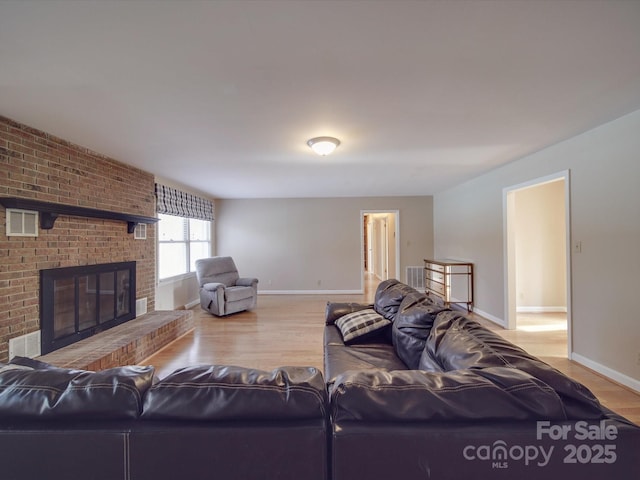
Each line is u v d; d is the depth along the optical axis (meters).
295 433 0.80
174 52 1.47
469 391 0.84
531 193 4.93
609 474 0.77
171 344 3.47
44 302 2.48
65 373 0.93
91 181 3.05
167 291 4.71
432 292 6.11
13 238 2.26
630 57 1.55
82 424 0.82
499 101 2.05
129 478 0.80
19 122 2.31
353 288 6.62
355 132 2.63
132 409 0.83
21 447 0.80
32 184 2.42
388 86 1.83
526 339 3.56
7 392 0.85
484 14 1.23
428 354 1.58
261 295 6.45
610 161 2.48
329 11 1.21
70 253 2.78
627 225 2.36
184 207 5.12
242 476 0.80
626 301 2.38
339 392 0.85
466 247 5.05
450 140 2.86
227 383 0.87
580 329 2.79
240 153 3.21
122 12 1.19
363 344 2.35
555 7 1.20
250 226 6.61
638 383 2.29
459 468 0.78
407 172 4.26
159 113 2.18
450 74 1.70
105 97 1.93
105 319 3.22
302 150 3.12
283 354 3.17
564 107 2.17
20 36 1.32
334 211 6.61
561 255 4.91
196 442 0.80
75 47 1.41
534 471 0.78
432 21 1.27
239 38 1.37
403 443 0.79
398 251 6.60
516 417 0.81
